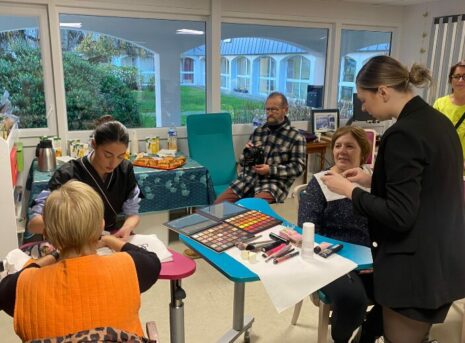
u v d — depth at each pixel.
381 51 5.16
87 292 1.04
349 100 5.09
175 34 4.04
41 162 3.10
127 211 2.01
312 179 2.05
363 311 1.69
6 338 2.18
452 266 1.31
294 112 4.84
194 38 4.14
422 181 1.24
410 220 1.23
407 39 5.01
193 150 3.75
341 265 1.45
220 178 3.84
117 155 1.75
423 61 4.79
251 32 4.37
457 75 2.97
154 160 3.32
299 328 2.32
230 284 2.79
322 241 1.64
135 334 1.11
